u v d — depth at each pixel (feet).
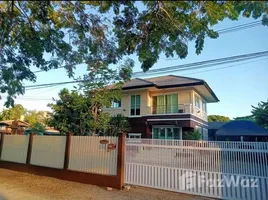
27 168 33.53
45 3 13.82
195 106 59.57
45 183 27.14
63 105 45.42
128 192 23.26
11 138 37.73
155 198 21.26
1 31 17.93
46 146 32.48
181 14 13.79
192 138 49.65
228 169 20.97
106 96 41.47
